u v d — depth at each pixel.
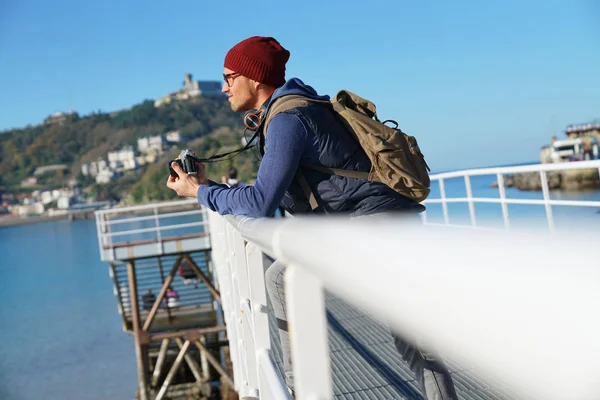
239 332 3.98
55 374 34.62
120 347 39.50
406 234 0.64
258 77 2.41
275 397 1.58
